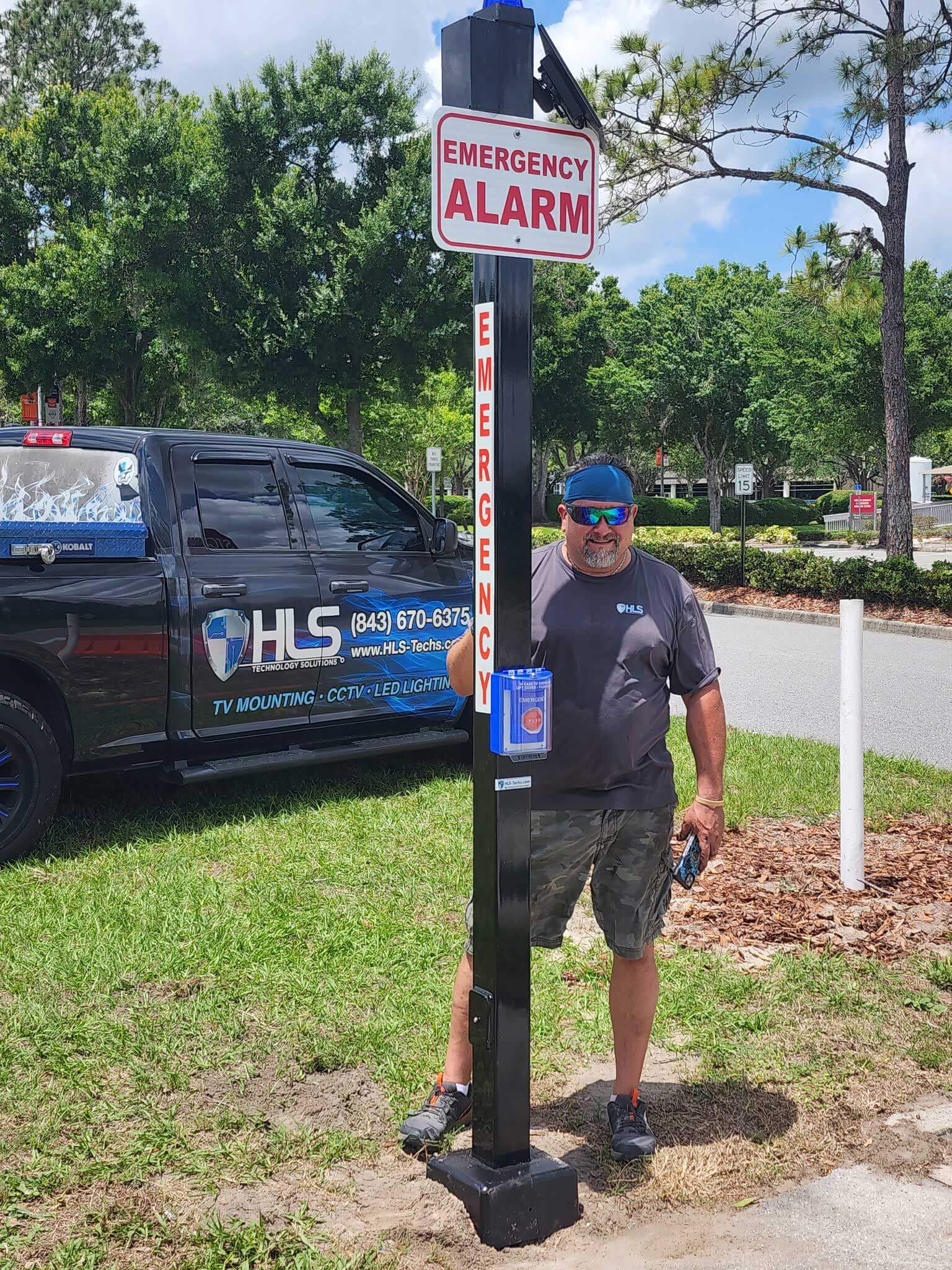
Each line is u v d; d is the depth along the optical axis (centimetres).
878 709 1012
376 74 3134
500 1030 267
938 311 3822
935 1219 274
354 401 3328
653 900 303
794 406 4028
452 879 503
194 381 3959
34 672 527
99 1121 309
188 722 569
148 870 509
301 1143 301
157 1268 249
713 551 2080
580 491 283
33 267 3478
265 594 594
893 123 1641
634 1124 302
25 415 2419
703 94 1528
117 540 537
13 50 5591
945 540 4084
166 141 3069
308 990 390
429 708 682
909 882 521
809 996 400
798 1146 307
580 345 5019
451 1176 273
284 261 3078
